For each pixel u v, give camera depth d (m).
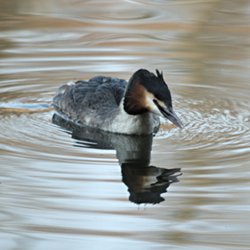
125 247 10.05
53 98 15.72
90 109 14.90
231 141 13.55
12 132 14.02
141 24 19.61
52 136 13.95
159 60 17.47
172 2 21.09
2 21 19.77
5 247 10.06
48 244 10.12
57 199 11.34
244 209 11.02
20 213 10.91
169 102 13.59
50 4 21.05
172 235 10.38
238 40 18.45
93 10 20.64
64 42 18.55
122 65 17.25
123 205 11.20
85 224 10.63
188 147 13.34
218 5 20.64
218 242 10.20
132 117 14.08
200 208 11.06
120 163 12.67
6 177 12.00
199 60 17.47
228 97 15.71
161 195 11.48
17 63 17.30
